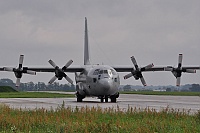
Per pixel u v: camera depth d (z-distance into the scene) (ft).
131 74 358.64
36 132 136.67
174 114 184.03
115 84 326.44
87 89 342.23
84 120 162.40
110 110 197.26
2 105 234.58
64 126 139.64
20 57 346.54
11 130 138.21
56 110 199.11
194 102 337.52
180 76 360.89
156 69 370.12
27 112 196.13
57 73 352.08
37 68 355.36
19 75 347.77
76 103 312.09
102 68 332.39
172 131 135.95
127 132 134.31
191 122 154.10
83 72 356.38
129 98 454.81
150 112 188.34
